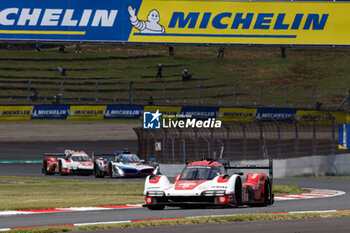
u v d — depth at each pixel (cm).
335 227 3134
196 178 4453
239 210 4238
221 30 9306
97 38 9119
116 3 9138
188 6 9256
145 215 3866
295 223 3322
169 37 9225
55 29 9069
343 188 7406
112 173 9662
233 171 9550
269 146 12669
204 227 3134
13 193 6191
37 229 2989
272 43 9344
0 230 2944
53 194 6091
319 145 12862
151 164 9931
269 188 4847
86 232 2944
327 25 9381
